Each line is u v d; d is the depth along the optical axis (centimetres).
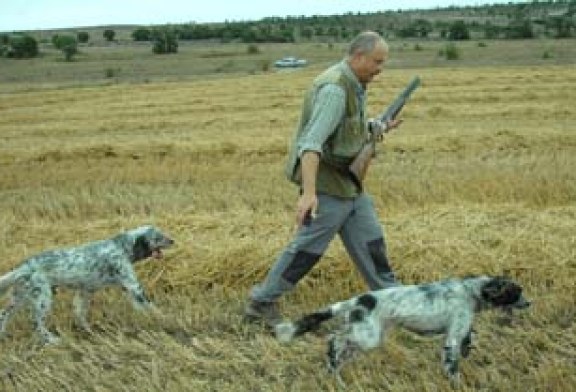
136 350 727
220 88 3556
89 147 1875
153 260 920
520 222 1017
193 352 725
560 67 4100
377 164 1577
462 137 1831
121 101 3256
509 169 1440
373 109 2525
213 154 1800
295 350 716
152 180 1512
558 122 2139
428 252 916
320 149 692
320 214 736
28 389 669
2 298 868
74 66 7481
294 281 759
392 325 661
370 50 698
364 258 759
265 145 1823
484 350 707
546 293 826
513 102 2648
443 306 650
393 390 639
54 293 855
